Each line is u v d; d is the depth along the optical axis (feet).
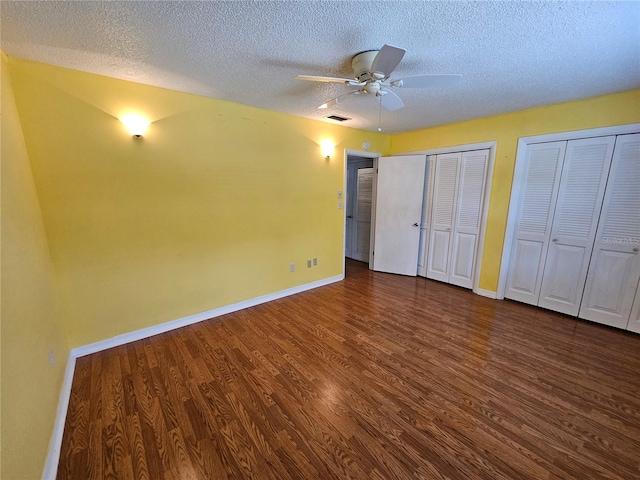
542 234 10.43
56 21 4.88
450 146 12.60
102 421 5.46
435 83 6.16
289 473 4.50
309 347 8.08
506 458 4.74
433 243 14.10
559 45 5.74
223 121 9.34
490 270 11.84
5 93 5.54
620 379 6.72
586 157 9.18
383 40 5.60
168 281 8.87
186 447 4.94
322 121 12.02
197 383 6.56
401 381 6.64
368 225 17.74
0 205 4.31
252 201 10.46
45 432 4.53
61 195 6.95
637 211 8.47
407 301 11.50
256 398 6.09
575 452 4.84
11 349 3.80
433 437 5.15
